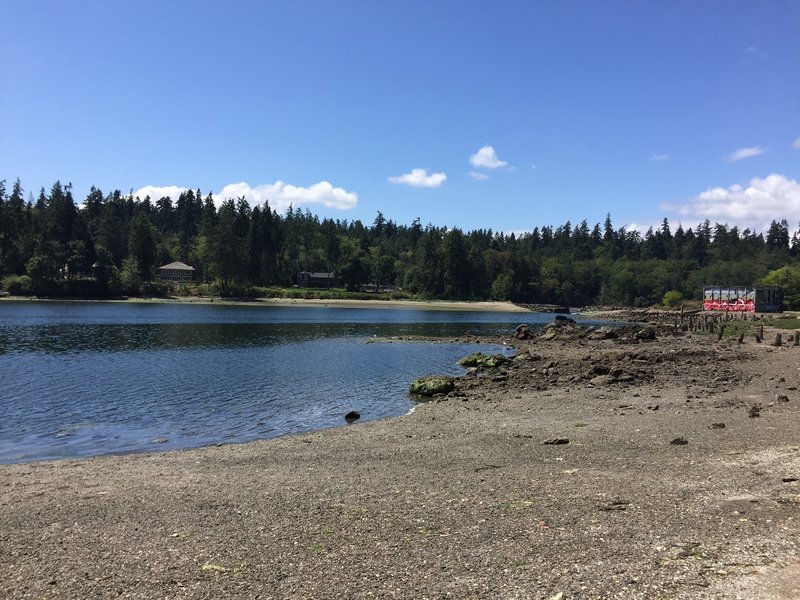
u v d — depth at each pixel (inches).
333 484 495.2
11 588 295.7
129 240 5816.9
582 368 1363.2
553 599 258.4
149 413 924.6
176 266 6668.3
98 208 6973.4
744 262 7037.4
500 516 382.3
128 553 340.8
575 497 417.4
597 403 920.3
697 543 315.9
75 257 4990.2
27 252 5103.3
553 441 633.6
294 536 362.0
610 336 2249.0
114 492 483.8
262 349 1900.8
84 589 292.5
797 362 1333.7
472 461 568.1
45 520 408.5
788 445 563.8
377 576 294.7
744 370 1245.7
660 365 1381.6
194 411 944.9
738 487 425.4
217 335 2364.7
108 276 5206.7
